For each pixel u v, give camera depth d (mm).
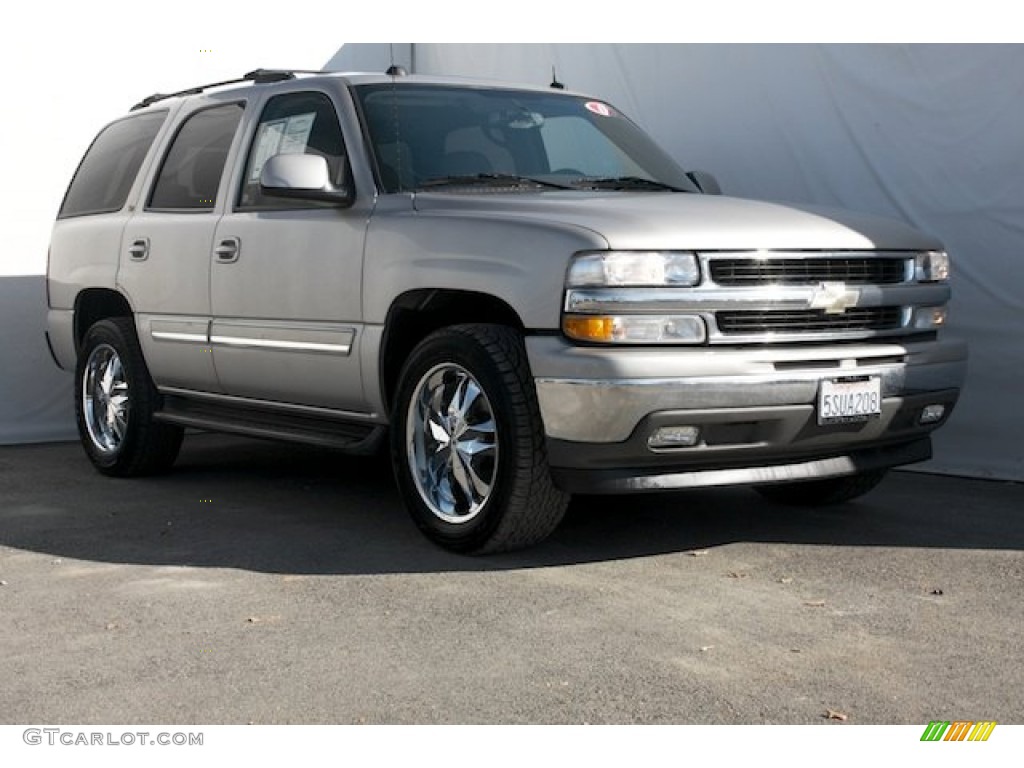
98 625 4273
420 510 5141
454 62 9695
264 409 6141
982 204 6621
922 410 5227
